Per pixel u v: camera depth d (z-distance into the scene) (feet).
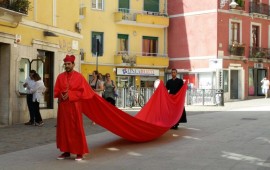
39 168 27.71
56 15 65.67
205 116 67.97
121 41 135.74
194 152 33.73
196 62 137.08
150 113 44.91
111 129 36.06
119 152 33.91
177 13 142.20
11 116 55.21
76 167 28.07
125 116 36.17
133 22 135.23
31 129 49.60
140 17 135.85
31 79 53.67
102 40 131.23
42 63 62.64
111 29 132.98
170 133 45.62
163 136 43.32
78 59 72.08
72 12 70.54
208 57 133.90
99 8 130.72
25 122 57.67
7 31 54.08
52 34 62.49
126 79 135.74
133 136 37.58
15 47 55.72
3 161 30.09
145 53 139.64
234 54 135.03
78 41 72.18
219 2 132.77
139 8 138.82
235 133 45.39
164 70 143.33
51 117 64.54
